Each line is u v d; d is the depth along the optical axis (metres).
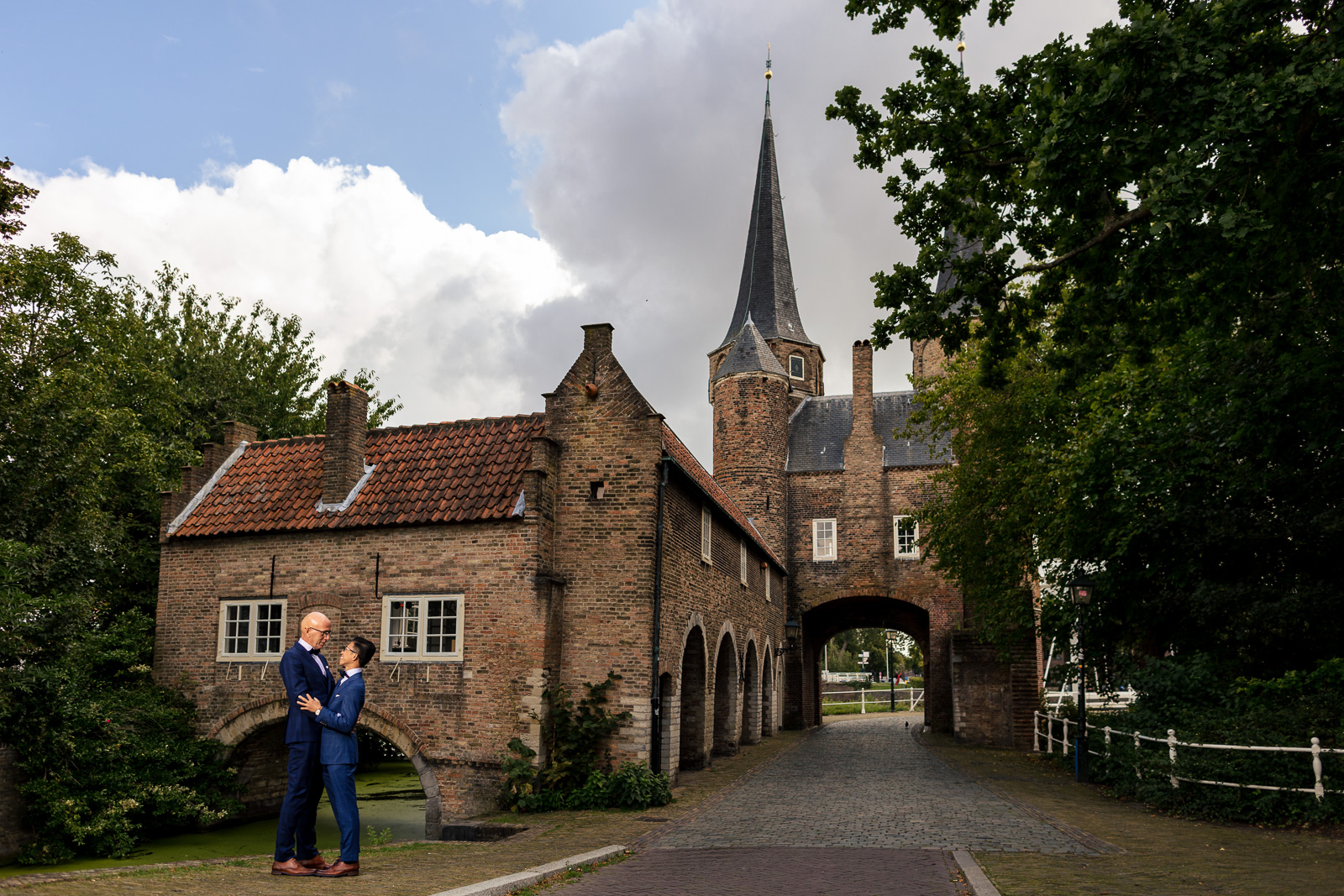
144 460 21.28
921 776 18.34
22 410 16.64
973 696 26.66
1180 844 10.12
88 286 19.27
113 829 14.63
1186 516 15.70
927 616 36.66
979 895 7.09
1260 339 13.17
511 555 16.31
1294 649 15.20
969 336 12.56
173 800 15.70
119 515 22.66
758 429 35.41
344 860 7.51
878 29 12.27
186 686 17.94
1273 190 9.27
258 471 19.50
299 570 17.59
